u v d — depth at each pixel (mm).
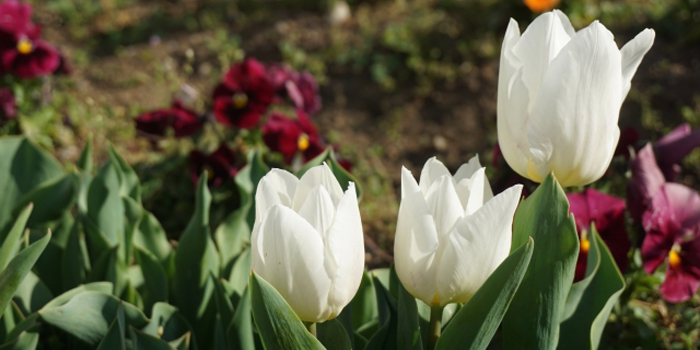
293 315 535
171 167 1181
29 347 625
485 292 542
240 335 644
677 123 1396
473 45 1645
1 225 772
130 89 1579
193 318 712
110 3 1940
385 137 1473
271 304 533
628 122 1407
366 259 1101
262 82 1187
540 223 574
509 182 879
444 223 538
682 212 776
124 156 1311
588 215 764
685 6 1659
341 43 1726
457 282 542
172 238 1114
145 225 752
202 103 1487
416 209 534
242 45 1768
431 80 1594
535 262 580
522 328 592
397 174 1365
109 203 742
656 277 794
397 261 552
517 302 590
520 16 1703
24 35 1268
